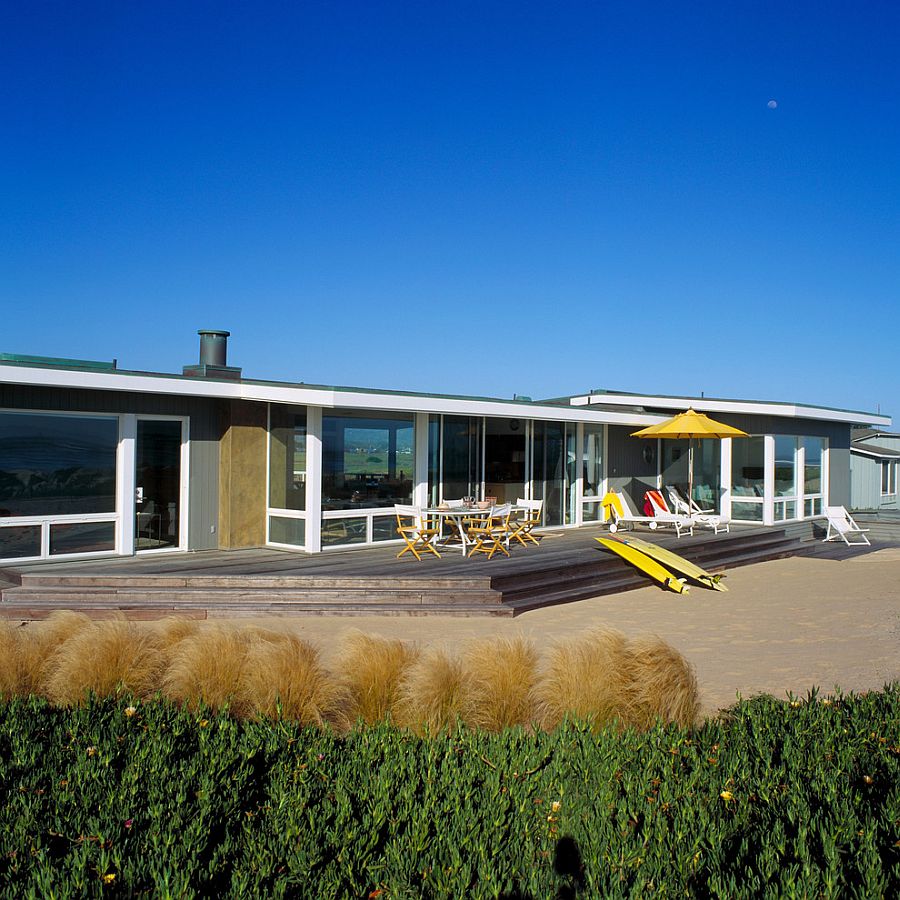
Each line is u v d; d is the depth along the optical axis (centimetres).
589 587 1310
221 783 468
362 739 539
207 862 389
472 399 1591
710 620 1130
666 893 359
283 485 1492
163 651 689
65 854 395
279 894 358
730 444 2152
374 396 1437
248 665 645
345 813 424
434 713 613
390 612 1124
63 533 1312
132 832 413
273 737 537
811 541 2022
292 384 1482
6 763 491
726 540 1725
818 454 2320
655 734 545
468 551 1469
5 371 1154
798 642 999
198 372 1573
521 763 495
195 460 1458
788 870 359
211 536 1484
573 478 1975
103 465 1360
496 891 363
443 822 420
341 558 1377
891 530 2216
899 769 477
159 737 534
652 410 2119
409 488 1609
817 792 450
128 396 1373
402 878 376
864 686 802
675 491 2095
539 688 643
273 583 1164
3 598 1122
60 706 625
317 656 687
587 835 414
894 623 1112
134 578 1155
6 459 1254
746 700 657
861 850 381
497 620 1113
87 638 680
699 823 419
